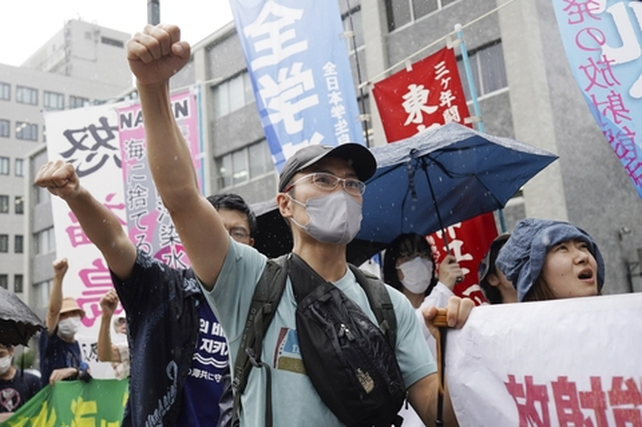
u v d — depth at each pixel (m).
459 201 4.34
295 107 5.04
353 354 1.66
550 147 11.10
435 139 3.53
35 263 30.34
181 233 1.80
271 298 1.81
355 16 13.72
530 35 11.28
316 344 1.68
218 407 2.46
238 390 1.76
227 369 2.30
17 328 3.51
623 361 1.62
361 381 1.64
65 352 5.26
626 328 1.64
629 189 12.58
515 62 11.33
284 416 1.69
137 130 6.11
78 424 4.63
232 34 17.53
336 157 1.93
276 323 1.78
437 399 1.86
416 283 3.85
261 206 4.06
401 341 1.94
